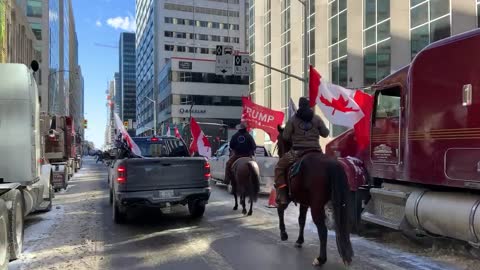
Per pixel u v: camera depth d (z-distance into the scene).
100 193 18.89
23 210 8.77
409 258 7.63
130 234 10.13
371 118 9.57
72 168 29.89
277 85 47.44
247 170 12.27
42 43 74.44
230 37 134.25
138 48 174.75
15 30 30.44
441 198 7.48
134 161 10.80
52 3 84.31
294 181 7.55
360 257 7.75
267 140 45.66
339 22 34.19
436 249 8.16
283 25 46.19
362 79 30.91
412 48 26.08
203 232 10.23
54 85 80.38
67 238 9.74
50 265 7.61
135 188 10.77
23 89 9.16
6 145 9.05
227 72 26.27
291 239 9.33
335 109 9.51
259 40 53.28
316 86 9.54
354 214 9.41
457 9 22.31
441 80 7.49
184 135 52.12
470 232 6.81
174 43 128.38
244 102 16.64
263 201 15.37
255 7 54.66
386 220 8.68
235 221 11.56
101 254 8.34
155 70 128.38
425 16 24.89
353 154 10.40
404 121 8.52
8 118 9.08
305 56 24.67
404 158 8.32
